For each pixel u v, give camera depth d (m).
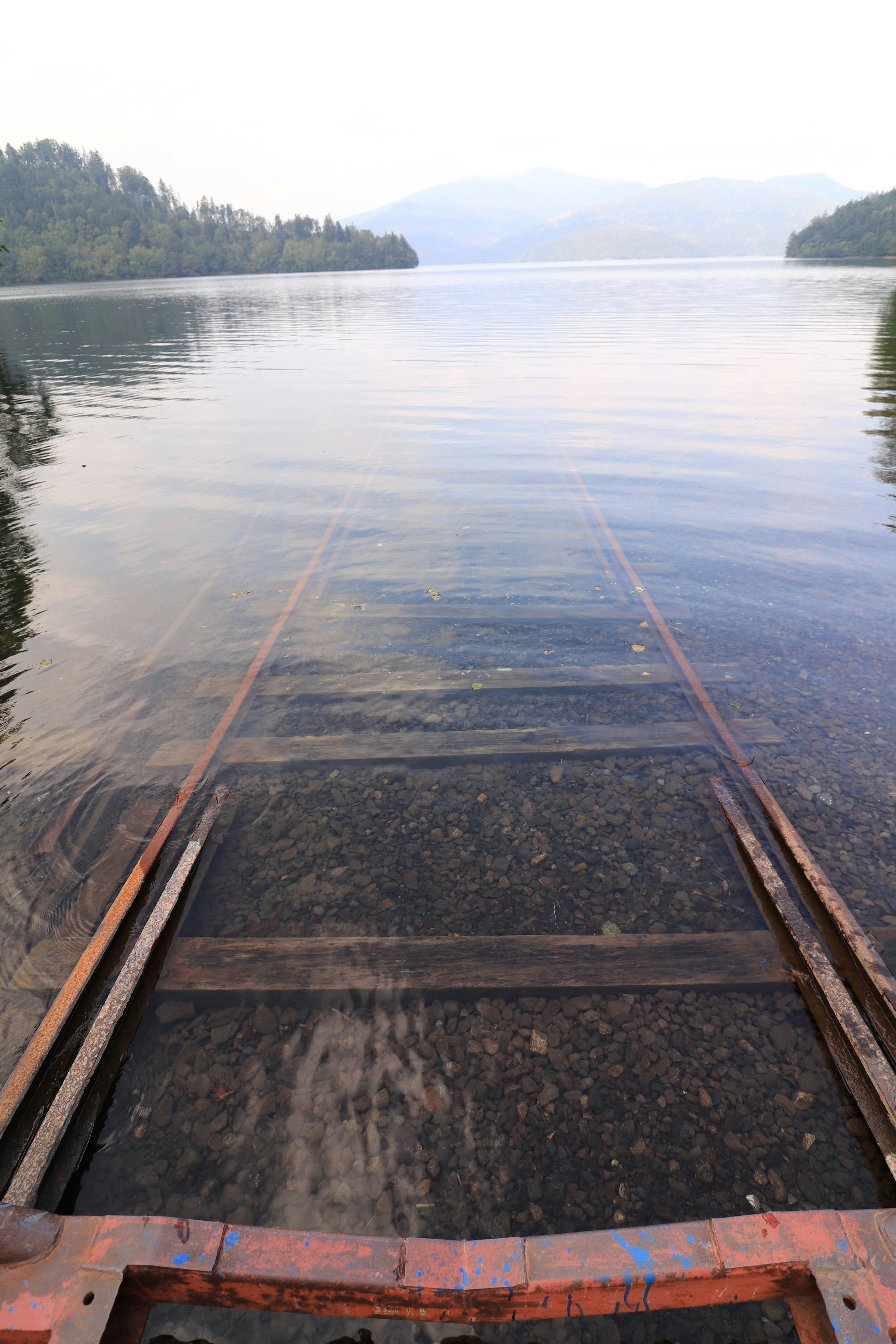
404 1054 2.74
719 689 5.10
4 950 3.16
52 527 8.88
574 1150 2.41
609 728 4.73
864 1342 1.63
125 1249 1.86
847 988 2.90
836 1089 2.59
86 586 7.11
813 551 7.47
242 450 12.62
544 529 8.36
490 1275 1.82
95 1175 2.35
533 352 23.55
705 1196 2.28
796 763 4.30
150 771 4.36
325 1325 1.97
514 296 56.44
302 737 4.70
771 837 3.74
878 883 3.42
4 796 4.13
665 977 3.02
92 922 3.30
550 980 3.01
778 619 6.11
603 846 3.77
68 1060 2.69
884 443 11.46
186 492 10.23
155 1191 2.31
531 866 3.64
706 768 4.32
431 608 6.50
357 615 6.40
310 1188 2.31
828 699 4.94
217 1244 1.87
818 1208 2.25
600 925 3.29
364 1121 2.51
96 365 24.62
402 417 14.78
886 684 5.09
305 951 3.17
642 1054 2.73
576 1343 1.93
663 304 42.53
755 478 9.95
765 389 16.09
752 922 3.29
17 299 79.69
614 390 16.73
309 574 7.31
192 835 3.82
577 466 10.82
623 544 7.83
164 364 24.25
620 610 6.37
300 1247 1.87
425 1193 2.29
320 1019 2.88
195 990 2.99
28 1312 1.75
